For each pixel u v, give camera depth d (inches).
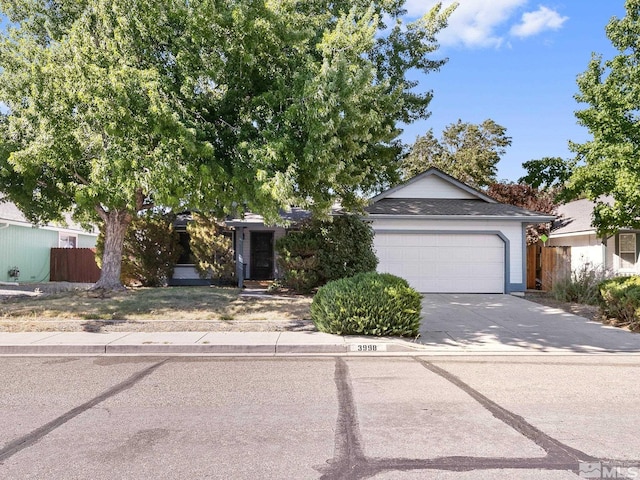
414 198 746.8
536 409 204.4
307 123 361.1
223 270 689.6
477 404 211.5
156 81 353.1
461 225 661.3
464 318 456.4
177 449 160.7
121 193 402.9
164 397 222.1
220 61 395.5
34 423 186.4
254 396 223.9
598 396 224.8
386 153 652.1
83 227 661.3
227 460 152.0
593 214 557.9
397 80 694.5
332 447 162.4
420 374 268.8
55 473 143.1
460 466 147.2
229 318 429.4
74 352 328.8
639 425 184.9
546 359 310.5
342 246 582.6
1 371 274.8
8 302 497.0
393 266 660.7
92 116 369.1
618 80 505.4
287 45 410.3
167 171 353.7
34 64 410.6
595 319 453.7
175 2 379.6
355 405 209.9
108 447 162.6
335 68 351.3
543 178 589.3
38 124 426.6
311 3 522.3
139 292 561.0
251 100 401.4
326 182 434.3
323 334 370.6
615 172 486.6
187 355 321.4
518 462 150.3
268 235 788.0
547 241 890.7
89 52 375.9
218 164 380.2
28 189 488.7
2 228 770.2
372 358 313.4
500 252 662.5
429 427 181.9
